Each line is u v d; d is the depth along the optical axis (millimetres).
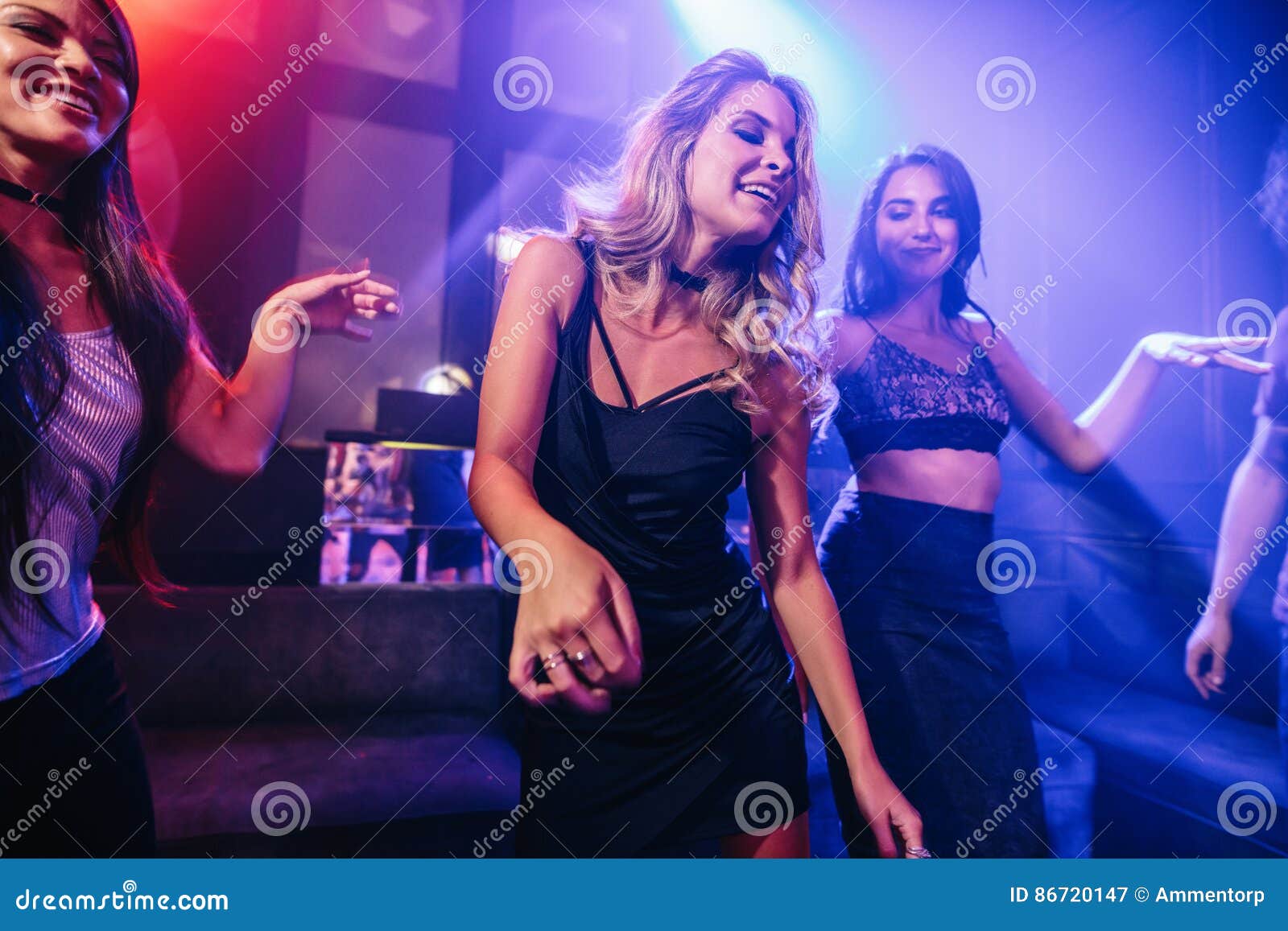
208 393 1224
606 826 1078
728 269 1167
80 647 1067
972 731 1511
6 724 971
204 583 2934
